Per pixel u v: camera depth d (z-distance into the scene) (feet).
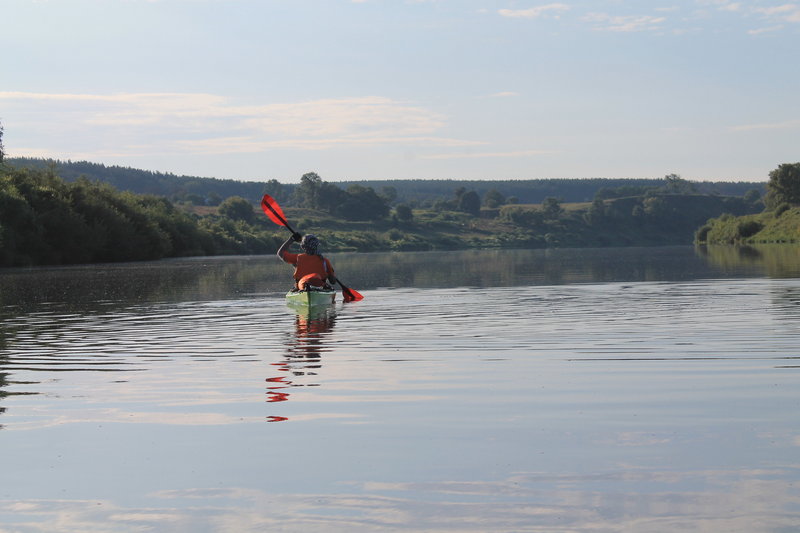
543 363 33.45
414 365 33.45
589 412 24.00
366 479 18.20
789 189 553.64
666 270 130.00
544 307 62.08
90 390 28.68
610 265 160.86
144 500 17.11
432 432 22.02
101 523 15.90
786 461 18.70
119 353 38.24
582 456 19.53
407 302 69.46
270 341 42.34
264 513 16.29
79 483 18.24
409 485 17.75
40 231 226.38
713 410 23.90
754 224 463.83
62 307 67.56
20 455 20.45
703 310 56.13
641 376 29.86
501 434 21.67
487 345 39.45
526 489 17.35
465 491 17.29
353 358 35.70
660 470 18.34
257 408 25.31
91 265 210.38
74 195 264.52
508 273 130.82
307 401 26.27
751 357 33.76
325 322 52.60
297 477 18.40
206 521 15.90
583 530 15.15
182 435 22.09
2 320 55.88
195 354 37.58
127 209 290.76
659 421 22.72
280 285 102.12
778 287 80.84
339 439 21.45
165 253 309.63
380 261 227.40
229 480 18.28
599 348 37.63
